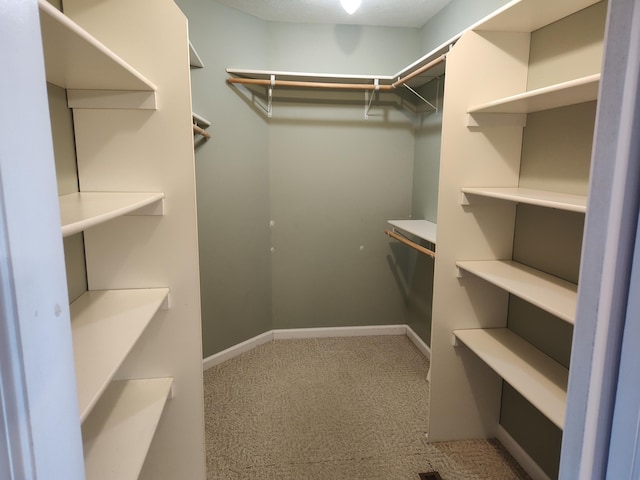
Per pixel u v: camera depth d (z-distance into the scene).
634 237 0.48
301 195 3.26
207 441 2.13
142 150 1.49
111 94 1.43
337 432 2.21
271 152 3.17
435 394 2.09
